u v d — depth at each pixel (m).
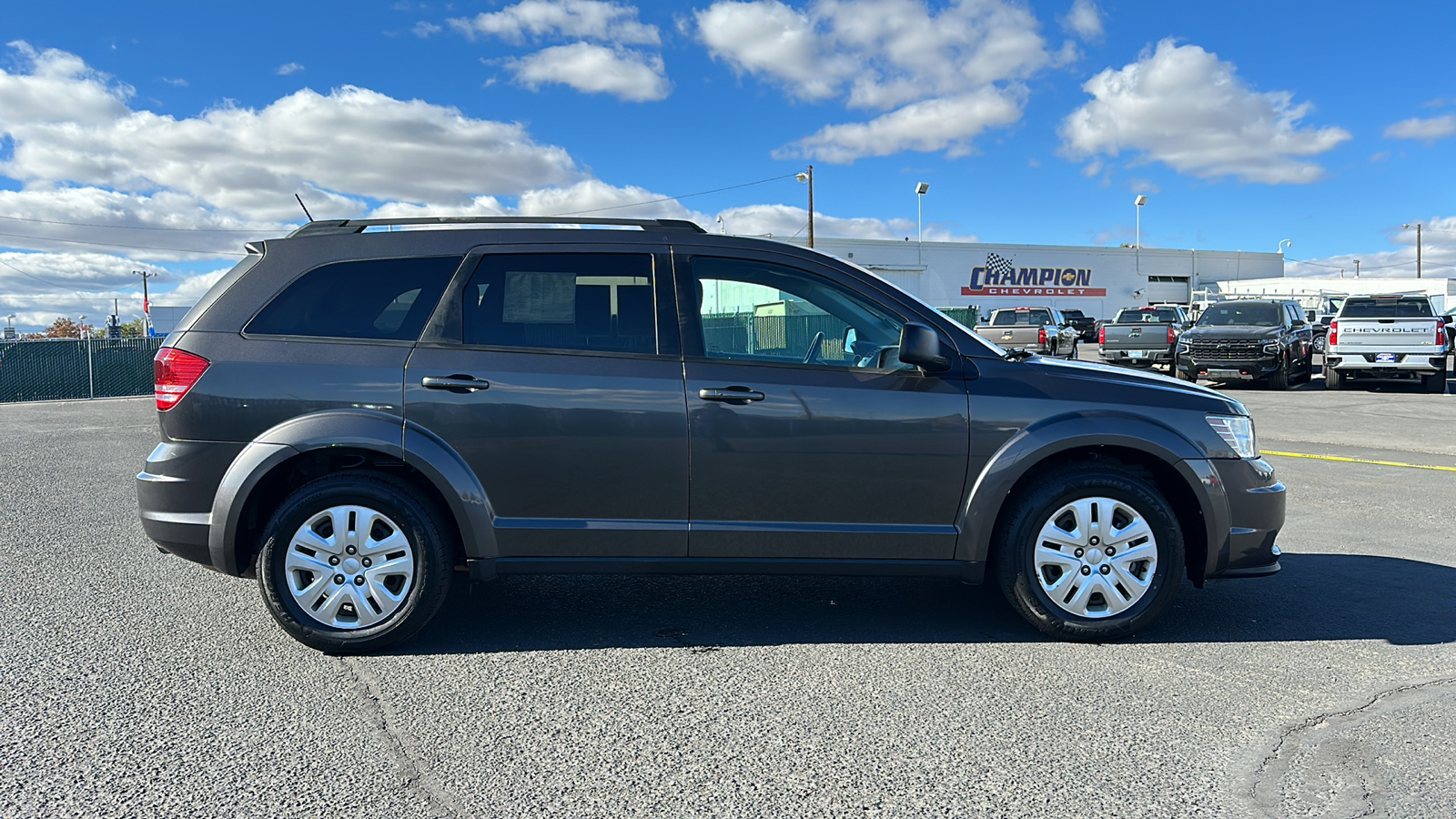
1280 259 66.69
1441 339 17.00
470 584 4.58
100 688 3.48
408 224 4.08
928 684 3.54
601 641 4.05
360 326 3.92
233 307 3.92
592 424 3.85
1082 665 3.75
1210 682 3.57
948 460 3.93
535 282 3.99
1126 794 2.70
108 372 22.22
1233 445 4.01
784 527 3.92
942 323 4.09
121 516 6.76
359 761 2.90
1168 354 21.22
